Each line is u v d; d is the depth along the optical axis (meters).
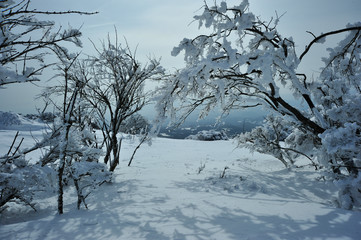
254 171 6.62
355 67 4.72
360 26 4.12
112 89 7.27
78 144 4.39
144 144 14.68
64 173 5.06
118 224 2.80
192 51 4.29
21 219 3.32
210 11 3.79
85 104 6.63
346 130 3.48
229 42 3.49
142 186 4.93
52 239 2.41
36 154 8.96
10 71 2.51
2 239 2.42
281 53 3.78
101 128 6.98
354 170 4.04
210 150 12.91
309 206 3.36
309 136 6.05
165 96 4.09
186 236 2.41
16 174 3.10
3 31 2.55
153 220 2.91
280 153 6.97
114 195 4.31
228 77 4.57
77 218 3.08
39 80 2.74
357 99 4.05
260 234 2.38
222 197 4.00
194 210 3.30
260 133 7.29
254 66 3.42
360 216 2.81
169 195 4.18
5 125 14.19
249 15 3.79
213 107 6.53
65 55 3.27
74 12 2.59
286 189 4.69
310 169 6.21
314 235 2.29
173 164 8.37
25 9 2.46
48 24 2.84
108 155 6.58
